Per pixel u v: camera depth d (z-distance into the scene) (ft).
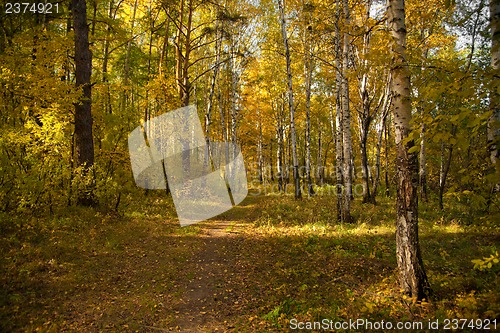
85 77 37.32
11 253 21.85
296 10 58.03
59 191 32.65
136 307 17.98
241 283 21.70
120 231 30.73
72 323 15.85
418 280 17.54
